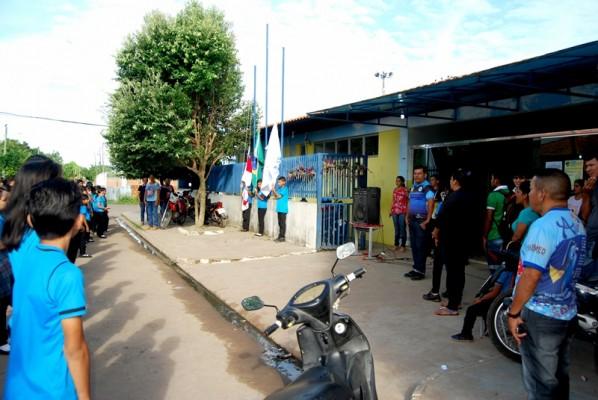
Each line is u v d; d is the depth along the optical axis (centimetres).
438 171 1095
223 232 1472
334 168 1114
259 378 427
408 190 1077
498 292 471
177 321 593
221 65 1482
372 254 1030
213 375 431
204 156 1584
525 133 925
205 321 596
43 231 201
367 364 289
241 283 779
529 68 662
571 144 831
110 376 425
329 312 272
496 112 936
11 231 233
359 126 1321
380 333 517
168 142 1420
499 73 689
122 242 1350
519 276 287
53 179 213
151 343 512
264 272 865
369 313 591
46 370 190
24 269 201
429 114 1093
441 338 500
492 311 442
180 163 1573
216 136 1609
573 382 385
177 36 1410
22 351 193
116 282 812
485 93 870
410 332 520
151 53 1432
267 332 267
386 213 1219
